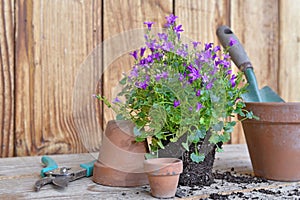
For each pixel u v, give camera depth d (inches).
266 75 62.7
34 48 52.4
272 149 42.0
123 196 38.2
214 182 41.7
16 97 51.8
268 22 62.7
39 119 52.7
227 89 40.5
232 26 60.4
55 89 53.3
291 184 41.6
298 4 64.7
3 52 51.3
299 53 65.1
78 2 53.9
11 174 43.4
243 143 61.2
